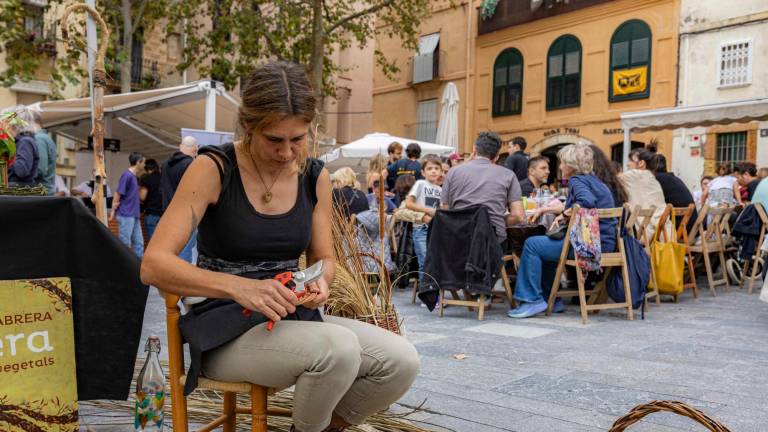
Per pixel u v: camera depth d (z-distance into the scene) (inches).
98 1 700.0
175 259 72.1
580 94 781.9
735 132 658.2
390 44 1014.4
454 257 229.9
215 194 76.0
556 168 839.7
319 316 82.5
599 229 221.5
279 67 74.2
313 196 85.1
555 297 234.8
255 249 77.9
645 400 128.9
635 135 733.3
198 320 77.5
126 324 102.5
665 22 711.1
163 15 769.6
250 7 772.6
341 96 1186.0
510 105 853.2
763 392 134.7
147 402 103.3
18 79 778.2
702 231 287.7
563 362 160.9
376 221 264.2
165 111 488.4
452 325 215.0
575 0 779.4
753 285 319.6
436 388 137.2
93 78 156.0
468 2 895.7
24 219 94.3
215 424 89.5
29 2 676.1
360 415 81.8
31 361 95.0
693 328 208.1
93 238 99.8
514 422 115.3
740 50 660.1
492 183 236.7
